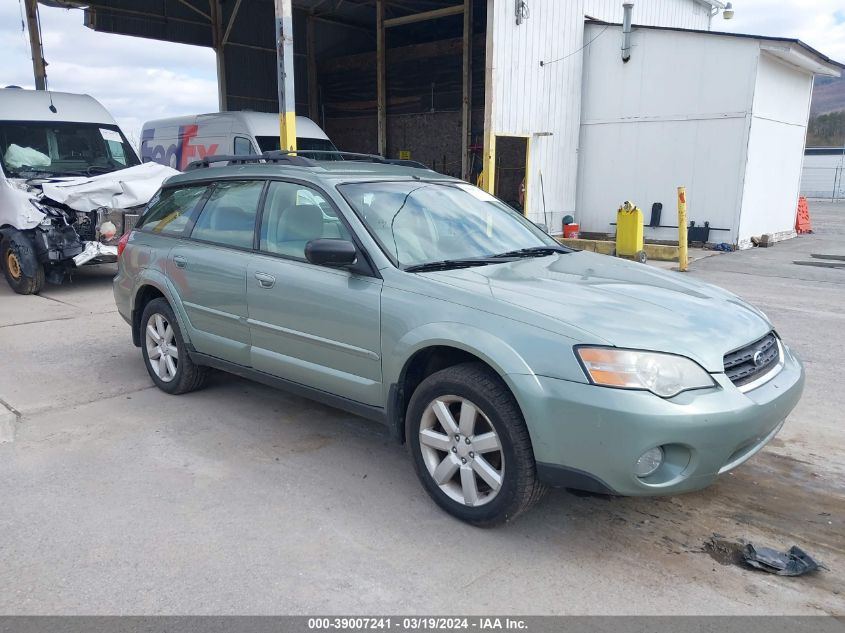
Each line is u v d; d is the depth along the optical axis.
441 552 3.21
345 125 23.27
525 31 13.74
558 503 3.69
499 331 3.20
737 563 3.15
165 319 5.26
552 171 15.27
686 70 14.15
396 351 3.57
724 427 2.94
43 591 2.89
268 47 22.25
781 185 15.77
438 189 4.64
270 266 4.30
